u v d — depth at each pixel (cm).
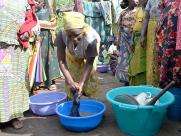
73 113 312
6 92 299
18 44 302
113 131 302
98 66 589
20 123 319
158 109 271
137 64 398
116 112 293
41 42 445
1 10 284
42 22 431
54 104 347
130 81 416
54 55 458
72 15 281
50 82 460
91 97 344
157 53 337
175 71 310
